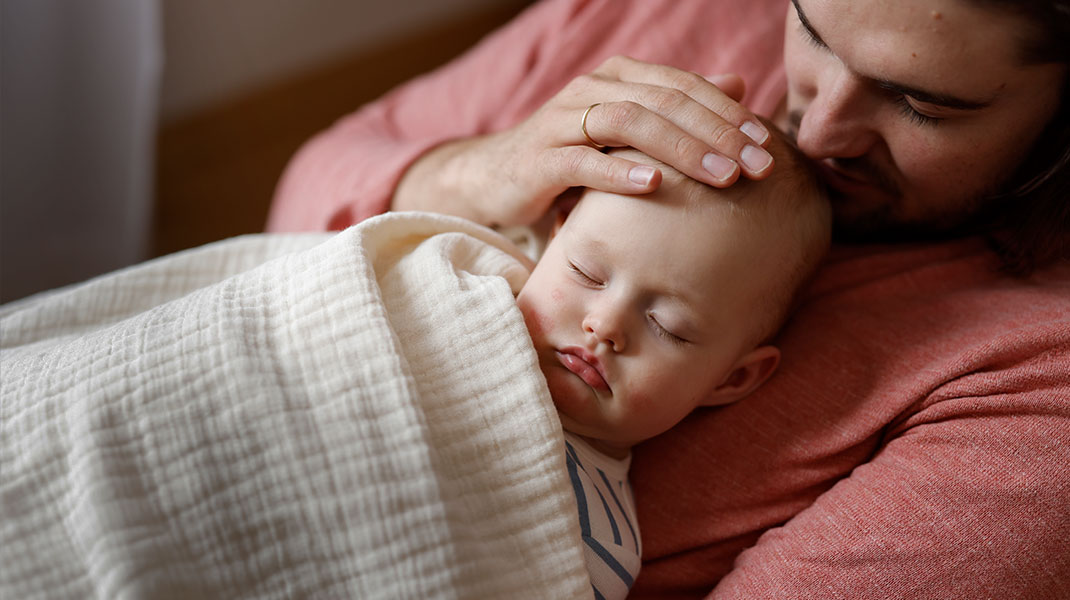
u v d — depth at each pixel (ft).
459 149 3.60
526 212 3.15
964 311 2.77
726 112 2.73
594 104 2.83
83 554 2.18
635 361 2.65
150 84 5.25
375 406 2.27
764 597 2.45
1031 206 2.79
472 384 2.46
